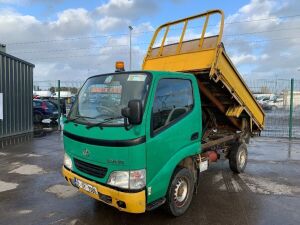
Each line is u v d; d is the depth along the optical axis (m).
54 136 13.20
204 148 5.62
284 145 11.23
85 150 4.07
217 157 6.40
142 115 3.71
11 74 13.05
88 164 4.10
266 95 14.52
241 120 7.12
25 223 4.38
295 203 5.19
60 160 8.36
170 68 5.86
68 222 4.41
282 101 14.54
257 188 6.00
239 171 7.04
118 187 3.72
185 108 4.55
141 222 4.40
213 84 5.72
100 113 4.18
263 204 5.14
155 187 3.91
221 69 5.41
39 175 6.83
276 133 14.02
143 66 6.45
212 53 5.23
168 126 4.12
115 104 4.10
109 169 3.79
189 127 4.56
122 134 3.67
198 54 5.45
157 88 4.01
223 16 5.37
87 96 4.52
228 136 6.59
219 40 5.22
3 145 10.79
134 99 3.81
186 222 4.42
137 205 3.68
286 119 14.68
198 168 5.12
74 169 4.40
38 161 8.23
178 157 4.29
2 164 7.88
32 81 14.84
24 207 4.97
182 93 4.50
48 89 17.25
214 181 6.46
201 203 5.16
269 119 15.02
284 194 5.65
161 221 4.44
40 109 18.48
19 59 13.55
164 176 4.04
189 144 4.59
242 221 4.47
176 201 4.48
